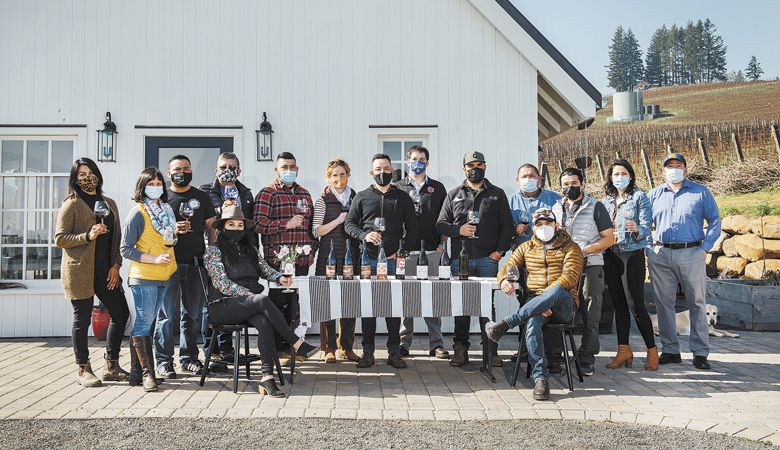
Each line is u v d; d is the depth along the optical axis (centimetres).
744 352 671
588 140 2548
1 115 762
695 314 589
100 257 510
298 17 785
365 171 780
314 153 779
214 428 402
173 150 775
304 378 542
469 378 545
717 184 1752
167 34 777
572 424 416
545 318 504
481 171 589
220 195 581
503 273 516
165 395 482
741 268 1130
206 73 777
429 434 393
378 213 584
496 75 785
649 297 1192
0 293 743
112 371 525
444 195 647
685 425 414
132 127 770
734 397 484
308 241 603
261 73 780
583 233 571
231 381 529
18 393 484
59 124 764
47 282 760
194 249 546
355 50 785
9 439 378
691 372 572
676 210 595
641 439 385
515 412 443
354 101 783
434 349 642
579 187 572
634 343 733
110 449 362
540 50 772
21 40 767
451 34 787
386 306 519
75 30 770
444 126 784
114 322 521
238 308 493
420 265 536
